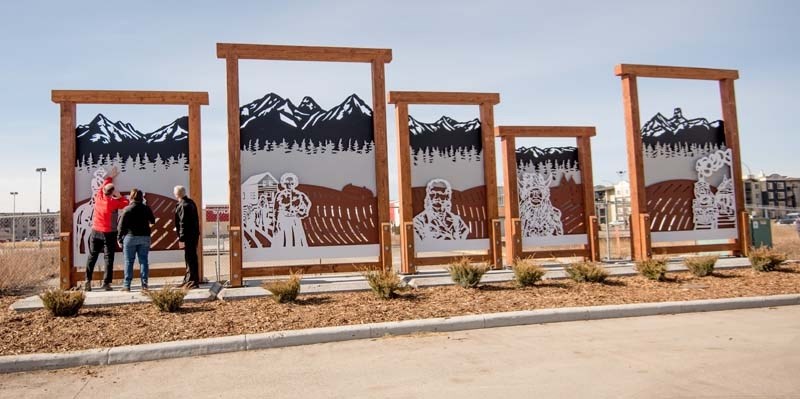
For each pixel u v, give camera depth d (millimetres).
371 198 12586
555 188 15156
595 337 7520
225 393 5480
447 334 7875
